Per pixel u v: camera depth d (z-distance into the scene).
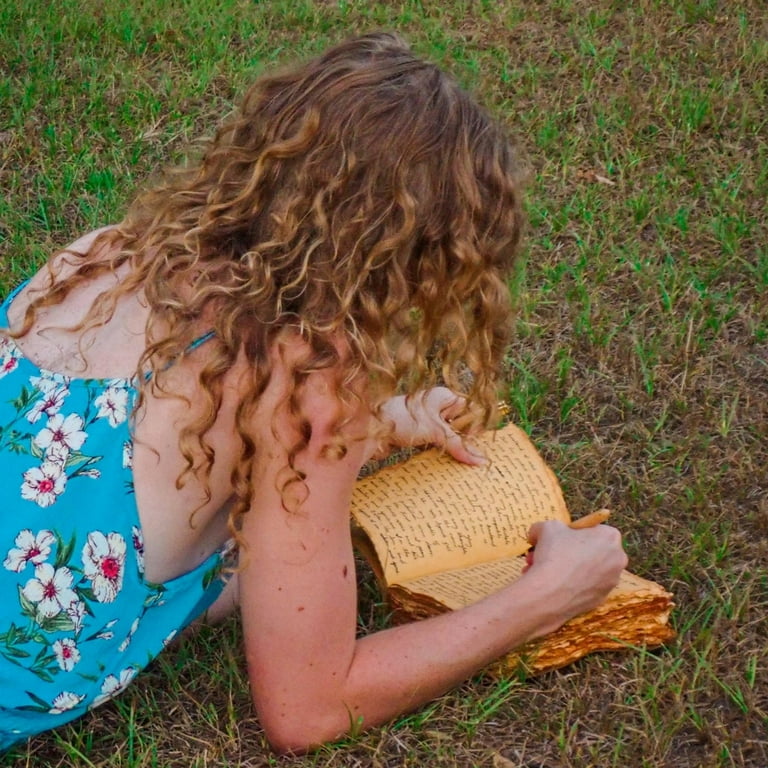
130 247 1.82
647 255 3.42
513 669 2.06
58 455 1.71
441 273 1.66
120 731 1.98
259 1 4.93
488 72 4.37
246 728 1.99
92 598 1.75
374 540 2.17
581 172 3.80
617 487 2.63
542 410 2.83
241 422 1.63
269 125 1.65
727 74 4.32
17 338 1.80
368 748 1.89
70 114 4.08
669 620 2.23
